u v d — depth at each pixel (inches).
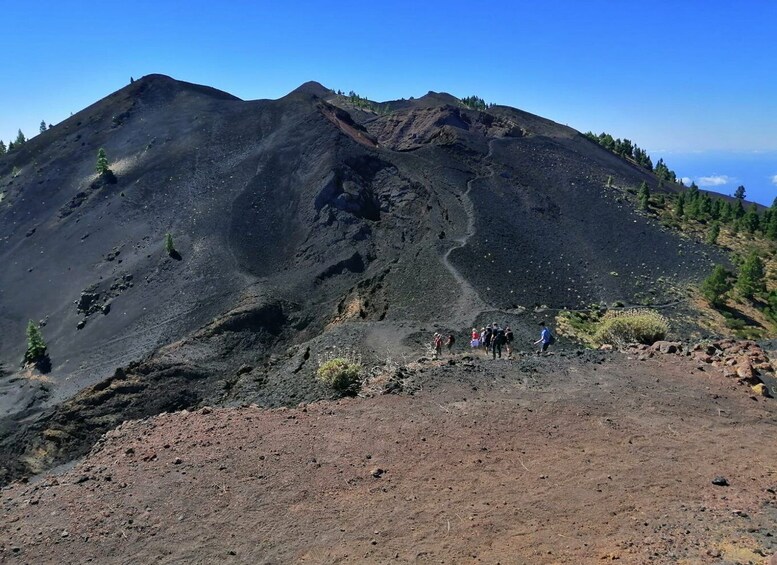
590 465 367.2
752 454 375.6
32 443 1275.8
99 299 2177.7
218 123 3506.4
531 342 1125.1
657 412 448.1
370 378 609.0
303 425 450.3
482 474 362.6
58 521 334.0
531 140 3580.2
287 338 1697.8
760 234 2613.2
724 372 530.3
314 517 324.5
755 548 263.0
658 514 305.3
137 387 1391.5
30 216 2952.8
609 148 4697.3
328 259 2123.5
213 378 1455.5
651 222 2532.0
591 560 270.2
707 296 1731.1
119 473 386.9
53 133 3846.0
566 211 2573.8
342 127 3292.3
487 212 2294.5
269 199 2625.5
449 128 3339.1
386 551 290.7
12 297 2326.5
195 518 328.5
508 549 285.1
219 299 1966.0
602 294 1765.5
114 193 2940.5
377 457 391.9
